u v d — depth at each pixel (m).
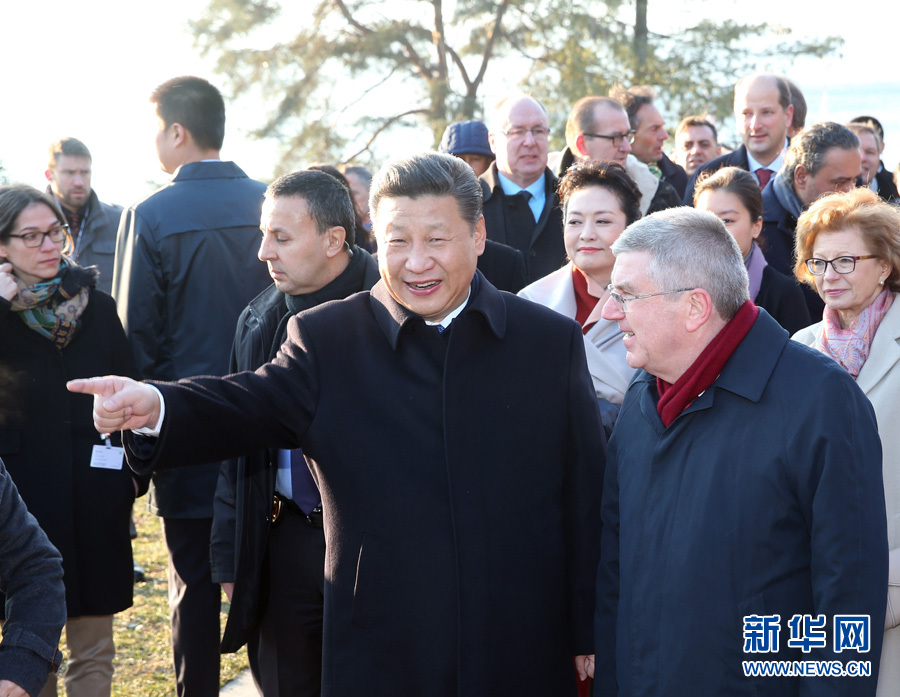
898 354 2.49
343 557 2.12
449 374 2.12
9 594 2.06
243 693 3.82
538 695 2.15
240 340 2.87
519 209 4.04
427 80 15.18
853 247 2.53
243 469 2.60
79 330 3.23
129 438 2.00
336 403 2.15
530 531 2.14
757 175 4.77
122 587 3.26
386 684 2.08
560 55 13.33
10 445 3.10
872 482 1.79
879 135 5.96
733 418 1.87
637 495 1.98
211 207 3.49
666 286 1.90
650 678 1.88
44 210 3.09
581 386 2.22
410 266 2.04
